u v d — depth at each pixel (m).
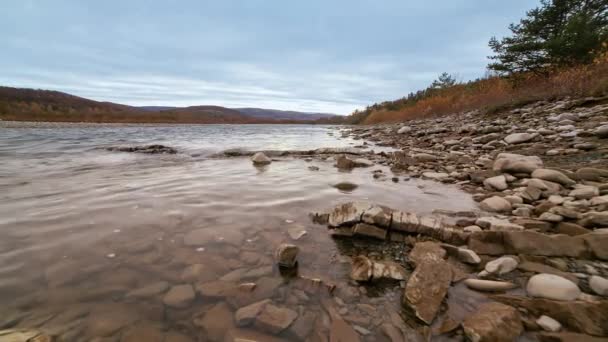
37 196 4.48
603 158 4.81
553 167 4.84
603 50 11.13
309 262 2.50
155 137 18.78
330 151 10.38
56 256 2.52
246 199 4.42
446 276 2.07
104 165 7.74
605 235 2.29
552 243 2.39
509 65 13.99
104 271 2.29
